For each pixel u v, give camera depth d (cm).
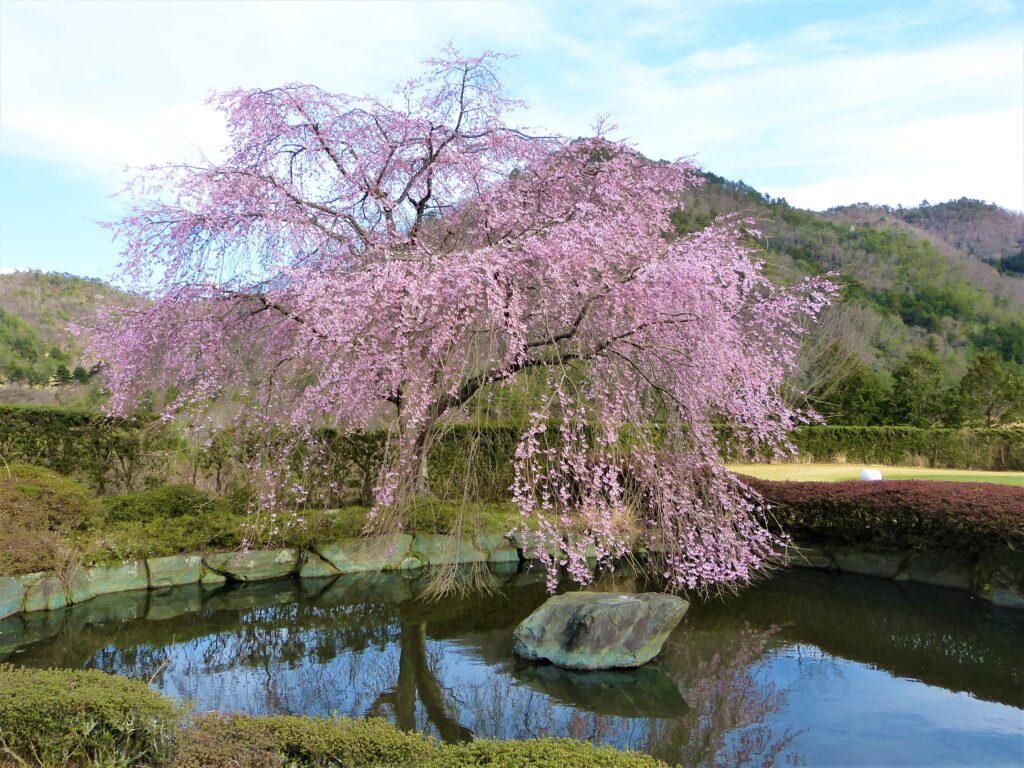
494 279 470
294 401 554
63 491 596
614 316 495
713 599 604
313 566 654
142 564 608
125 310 602
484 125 614
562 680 434
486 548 700
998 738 347
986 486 660
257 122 577
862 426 1608
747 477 779
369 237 588
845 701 398
